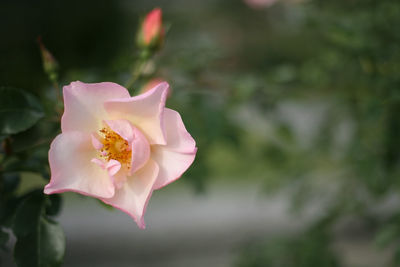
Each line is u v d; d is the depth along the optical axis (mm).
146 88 703
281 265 833
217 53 826
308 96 852
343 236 1562
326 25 786
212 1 2514
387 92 760
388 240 744
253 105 870
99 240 1661
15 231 613
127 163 627
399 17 768
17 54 2607
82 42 2973
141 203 619
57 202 630
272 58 1073
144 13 715
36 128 670
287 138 891
